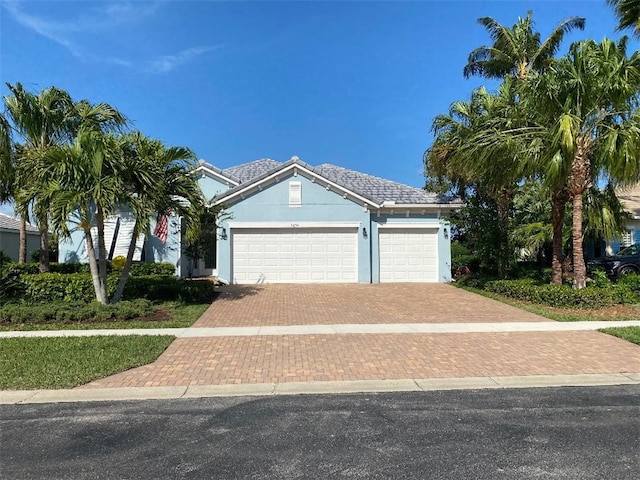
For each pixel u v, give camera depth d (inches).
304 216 768.3
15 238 1099.9
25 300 530.0
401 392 256.1
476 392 255.0
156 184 473.1
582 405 232.7
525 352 333.7
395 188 853.8
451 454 177.5
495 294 627.2
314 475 162.2
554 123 502.9
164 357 321.4
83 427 207.0
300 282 767.7
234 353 331.6
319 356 323.6
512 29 943.0
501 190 677.9
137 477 161.5
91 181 447.2
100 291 494.3
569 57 507.5
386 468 166.9
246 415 221.0
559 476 159.9
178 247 772.6
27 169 477.7
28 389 256.5
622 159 469.4
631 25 775.1
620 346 350.0
